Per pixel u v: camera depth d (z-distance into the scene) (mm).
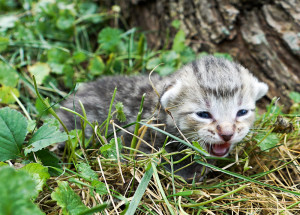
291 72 450
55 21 519
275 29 455
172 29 495
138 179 369
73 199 344
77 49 507
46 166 361
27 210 298
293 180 399
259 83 406
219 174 403
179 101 398
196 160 379
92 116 420
